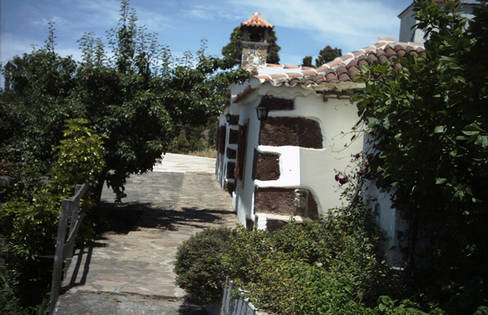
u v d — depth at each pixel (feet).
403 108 13.07
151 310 18.99
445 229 16.14
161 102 33.01
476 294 11.65
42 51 33.30
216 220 37.81
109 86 32.83
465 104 11.53
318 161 27.25
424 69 12.86
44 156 31.89
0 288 24.94
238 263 15.96
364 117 15.21
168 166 75.05
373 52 28.99
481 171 11.87
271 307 13.24
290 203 27.37
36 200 24.09
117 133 32.14
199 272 18.31
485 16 11.40
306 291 12.57
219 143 63.72
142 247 28.09
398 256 19.33
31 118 32.58
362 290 14.70
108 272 22.59
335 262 16.99
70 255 21.68
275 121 27.07
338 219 21.50
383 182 15.98
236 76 35.50
